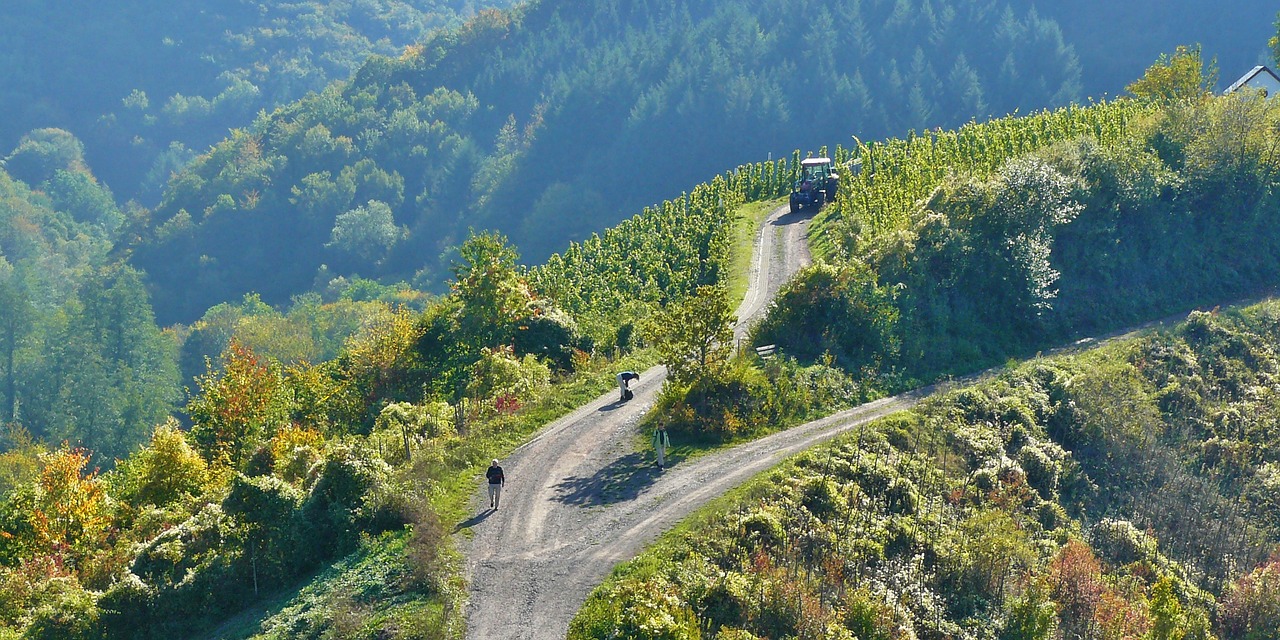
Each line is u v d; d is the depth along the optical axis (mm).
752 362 53906
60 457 51906
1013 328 65250
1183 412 56906
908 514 41500
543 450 46594
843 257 69062
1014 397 53156
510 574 35625
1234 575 45156
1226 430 55625
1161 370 60000
